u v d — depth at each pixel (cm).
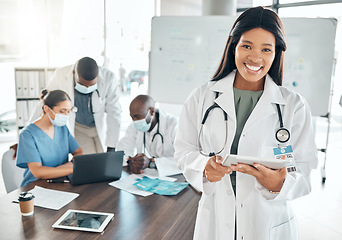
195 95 123
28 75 381
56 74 275
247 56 100
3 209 151
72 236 129
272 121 112
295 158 111
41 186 179
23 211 144
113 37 529
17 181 198
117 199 164
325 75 335
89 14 512
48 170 187
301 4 378
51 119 199
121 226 137
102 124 292
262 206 109
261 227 110
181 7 452
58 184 182
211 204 117
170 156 237
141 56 567
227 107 112
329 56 331
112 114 294
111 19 519
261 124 110
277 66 112
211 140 115
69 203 158
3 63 491
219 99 114
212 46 362
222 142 113
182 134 123
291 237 117
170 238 129
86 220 141
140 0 510
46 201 160
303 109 110
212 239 117
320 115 345
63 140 214
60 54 523
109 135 294
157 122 234
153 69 389
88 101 276
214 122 115
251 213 110
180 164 120
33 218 143
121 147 245
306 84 340
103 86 281
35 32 503
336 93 420
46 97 198
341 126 576
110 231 133
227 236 112
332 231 264
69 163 200
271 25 98
